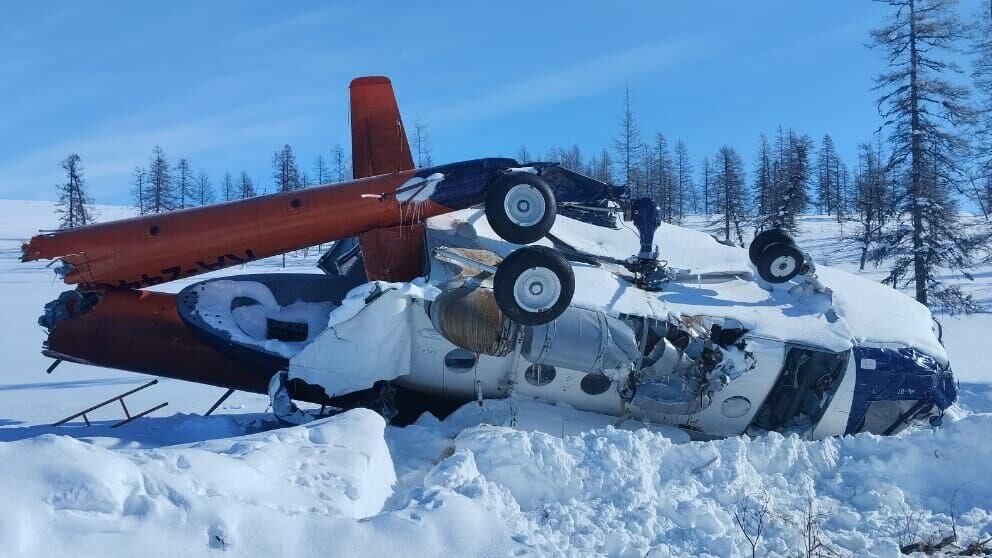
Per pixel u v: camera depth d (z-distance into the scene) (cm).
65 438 431
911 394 907
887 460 753
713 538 573
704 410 914
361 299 840
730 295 966
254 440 618
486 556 483
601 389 920
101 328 963
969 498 708
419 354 898
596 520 597
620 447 696
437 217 1004
